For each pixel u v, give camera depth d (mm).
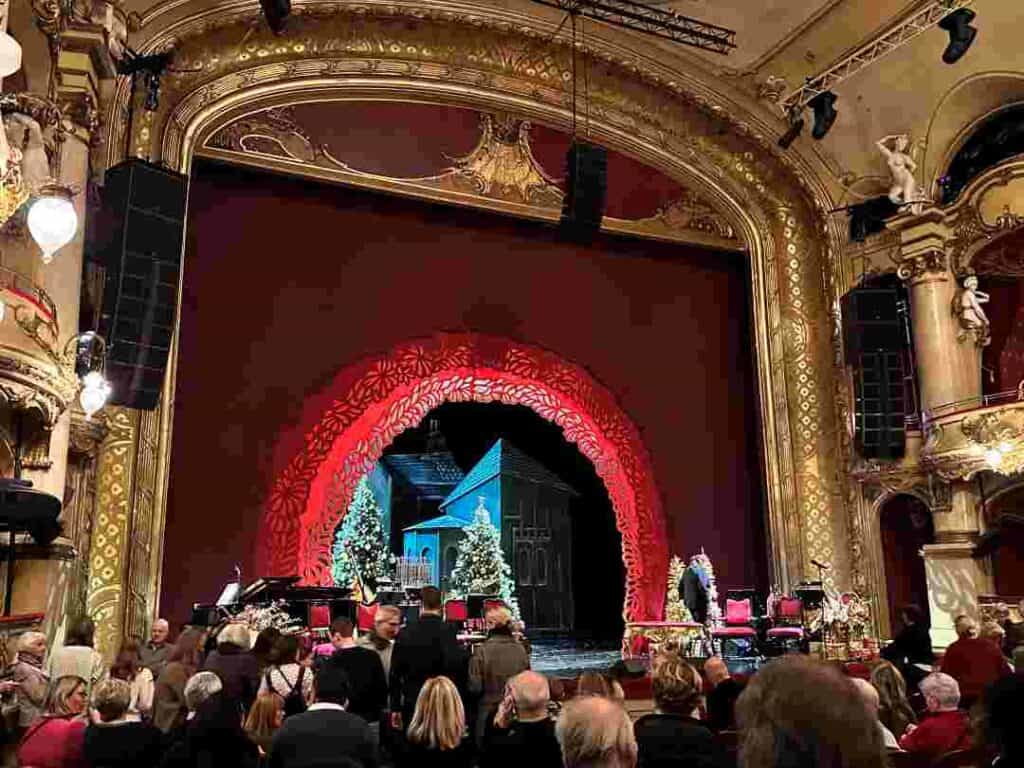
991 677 6504
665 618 15102
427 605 6184
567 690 9117
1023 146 14188
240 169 13438
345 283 13906
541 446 20953
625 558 15258
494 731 4164
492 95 15094
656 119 16375
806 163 16547
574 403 15211
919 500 15148
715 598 14414
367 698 4914
